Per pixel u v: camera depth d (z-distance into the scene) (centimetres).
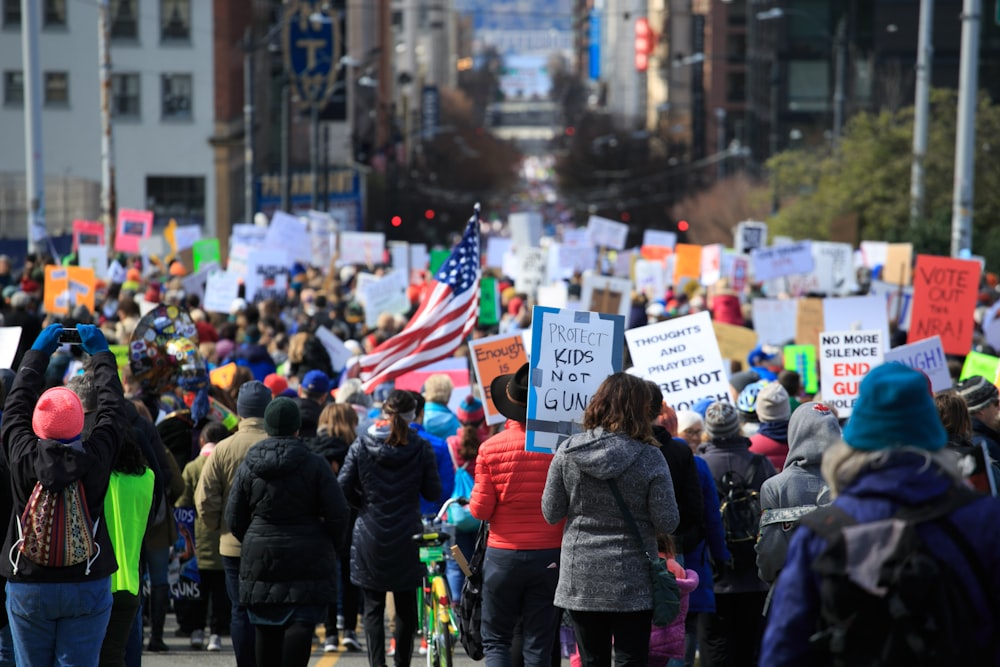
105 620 2022
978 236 11019
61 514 1942
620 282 5369
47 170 18875
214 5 19000
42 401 1944
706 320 3000
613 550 1956
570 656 2481
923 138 10075
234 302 6316
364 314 6762
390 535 2598
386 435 2620
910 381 1217
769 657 1223
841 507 1216
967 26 8331
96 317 5916
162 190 19138
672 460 2212
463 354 4353
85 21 18825
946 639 1170
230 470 2586
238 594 2569
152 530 2819
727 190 19375
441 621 2511
